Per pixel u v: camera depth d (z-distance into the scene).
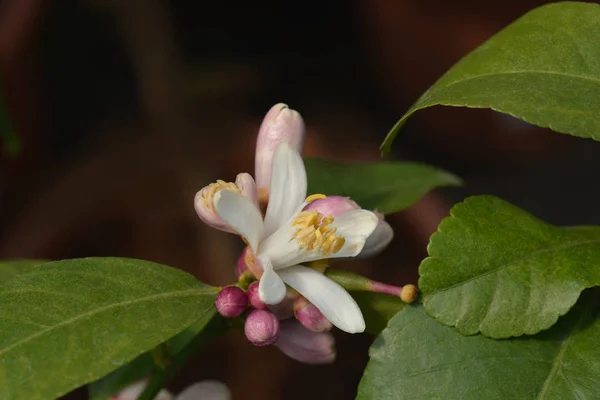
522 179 0.91
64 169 0.84
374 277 0.73
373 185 0.52
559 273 0.43
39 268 0.43
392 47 0.88
